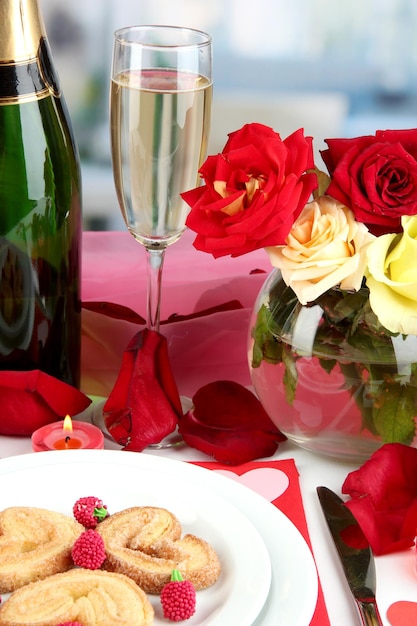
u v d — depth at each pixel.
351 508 0.81
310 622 0.74
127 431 0.88
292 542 0.77
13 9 0.87
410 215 0.80
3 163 0.90
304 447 0.88
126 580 0.74
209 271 1.05
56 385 0.89
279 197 0.78
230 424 0.90
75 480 0.82
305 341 0.83
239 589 0.73
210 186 0.80
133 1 2.14
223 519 0.78
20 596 0.72
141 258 1.08
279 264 0.81
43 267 0.93
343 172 0.81
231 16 2.18
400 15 2.21
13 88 0.89
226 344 0.99
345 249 0.81
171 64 0.86
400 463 0.83
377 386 0.83
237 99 2.22
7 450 0.89
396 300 0.81
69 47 2.15
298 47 2.22
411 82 2.23
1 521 0.78
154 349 0.90
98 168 2.19
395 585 0.78
